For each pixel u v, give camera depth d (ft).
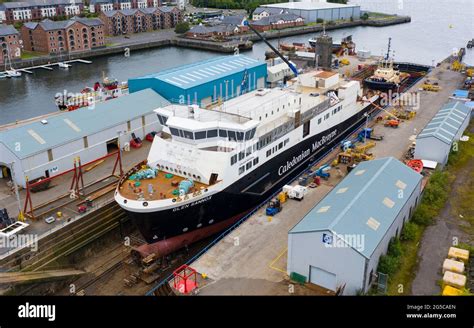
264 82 266.36
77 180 146.92
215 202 134.62
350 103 208.13
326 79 202.90
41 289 123.44
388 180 126.93
